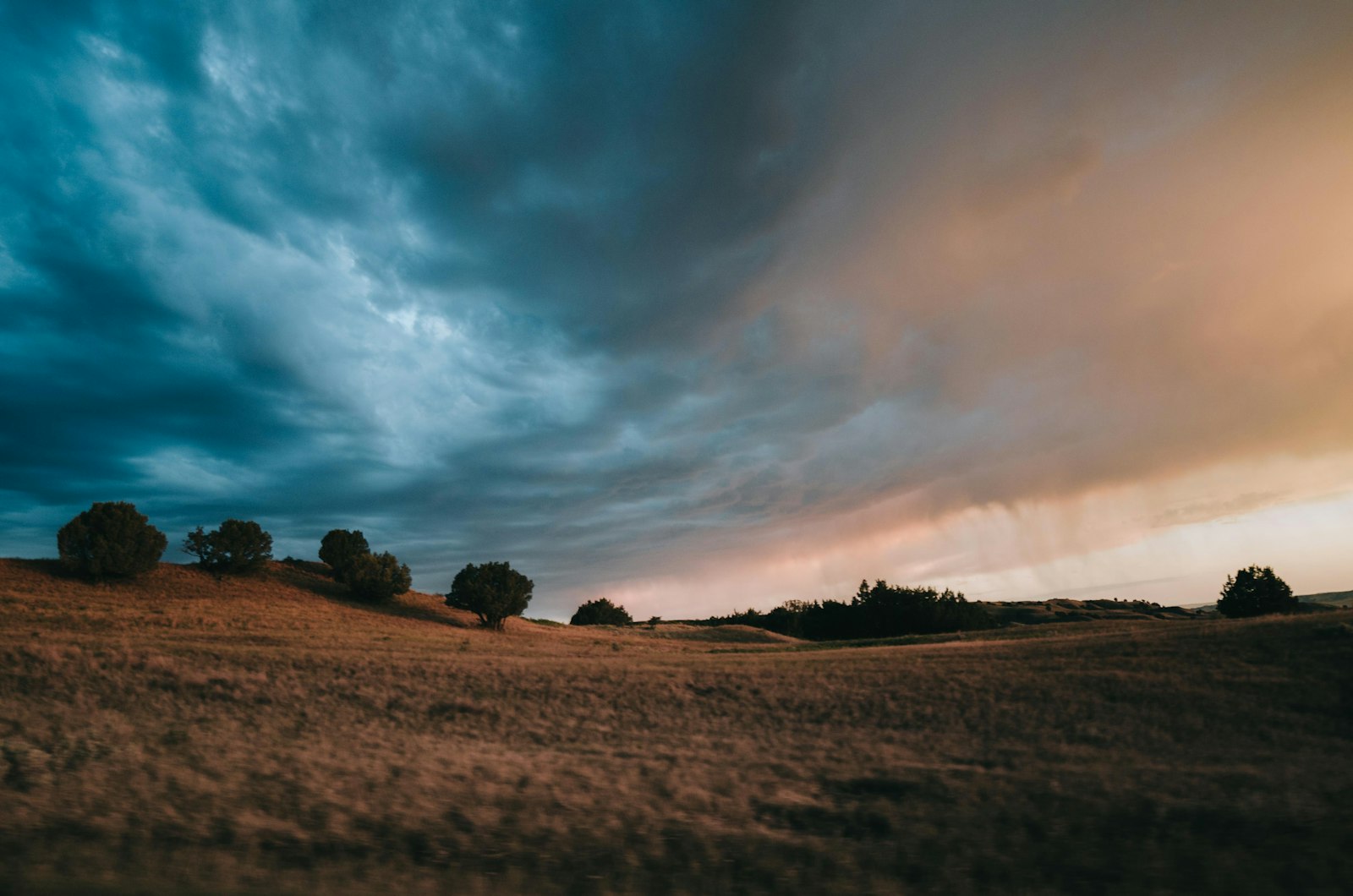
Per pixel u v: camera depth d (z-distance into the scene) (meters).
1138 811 10.48
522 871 8.06
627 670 27.22
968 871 8.57
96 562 51.69
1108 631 37.44
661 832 9.71
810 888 7.98
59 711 16.02
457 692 22.47
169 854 7.80
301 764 12.53
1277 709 16.75
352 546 76.81
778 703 21.55
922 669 25.45
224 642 32.22
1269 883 7.86
